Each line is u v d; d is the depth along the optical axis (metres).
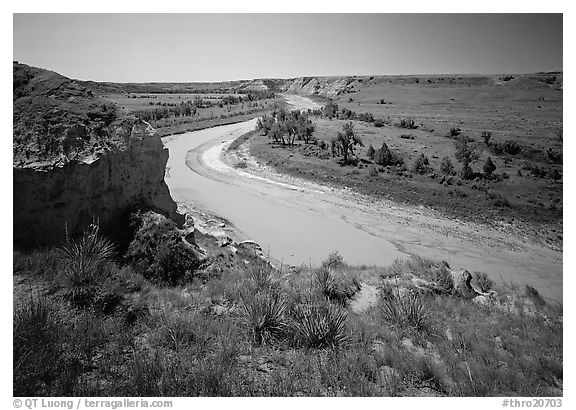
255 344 6.11
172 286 8.31
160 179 10.76
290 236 20.14
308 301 7.88
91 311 6.01
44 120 8.43
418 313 8.42
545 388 5.73
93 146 8.88
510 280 16.72
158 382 4.63
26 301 5.88
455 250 19.61
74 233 8.35
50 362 4.56
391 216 23.89
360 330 7.35
